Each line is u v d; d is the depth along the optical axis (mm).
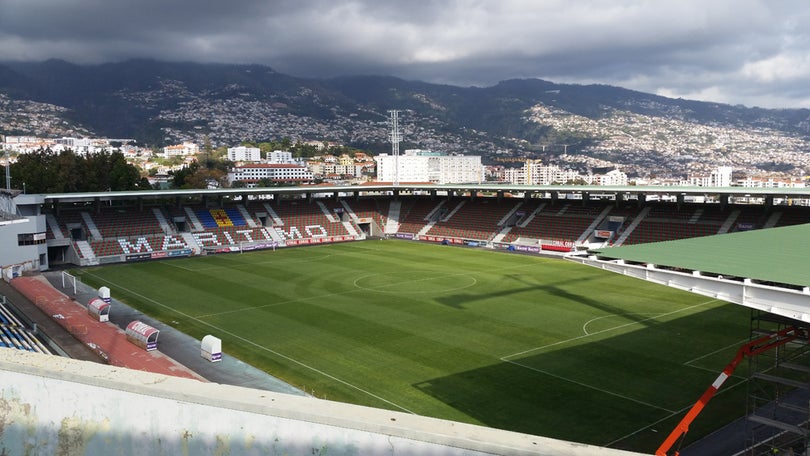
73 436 7941
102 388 7688
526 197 107500
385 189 111500
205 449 7262
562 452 5996
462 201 114688
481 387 35406
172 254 88312
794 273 19422
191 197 111625
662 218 89188
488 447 6125
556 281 66812
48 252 84438
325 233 106438
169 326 49156
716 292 19828
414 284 65625
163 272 74625
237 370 38688
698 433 29141
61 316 51062
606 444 28109
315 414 6707
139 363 39500
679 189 79375
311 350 42656
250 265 79500
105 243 86188
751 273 19469
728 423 30078
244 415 7008
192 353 42094
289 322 50062
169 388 7406
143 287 65250
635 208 94000
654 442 28297
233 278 70125
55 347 43219
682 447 27750
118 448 7723
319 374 37875
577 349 42125
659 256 23016
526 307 54469
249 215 104750
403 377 37156
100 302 50656
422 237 107000
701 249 25062
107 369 8125
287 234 102688
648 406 32375
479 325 48500
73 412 7902
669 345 42750
